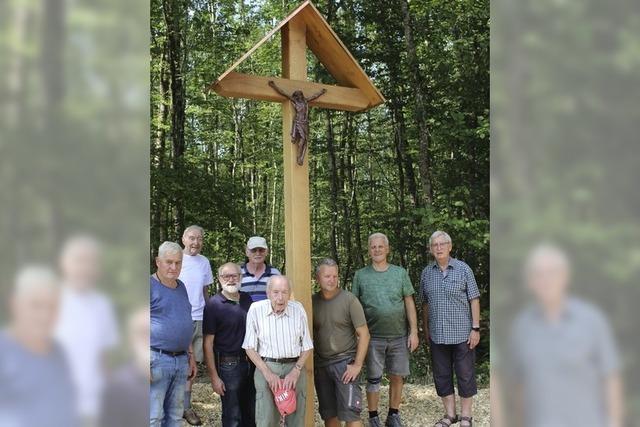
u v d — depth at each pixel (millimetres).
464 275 4141
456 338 4141
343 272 12375
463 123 8078
